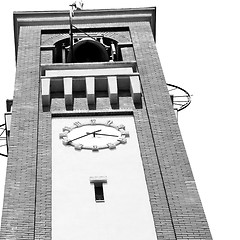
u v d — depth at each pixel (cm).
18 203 2841
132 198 2912
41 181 2986
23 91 3641
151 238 2702
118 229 2745
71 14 4250
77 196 2917
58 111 3519
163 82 3750
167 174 3020
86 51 4266
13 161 3086
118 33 4412
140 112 3525
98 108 3588
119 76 3741
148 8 4547
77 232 2725
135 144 3278
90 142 3284
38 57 4041
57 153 3200
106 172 3070
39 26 4428
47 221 2764
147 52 4084
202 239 2673
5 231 2691
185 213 2795
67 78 3706
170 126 3362
